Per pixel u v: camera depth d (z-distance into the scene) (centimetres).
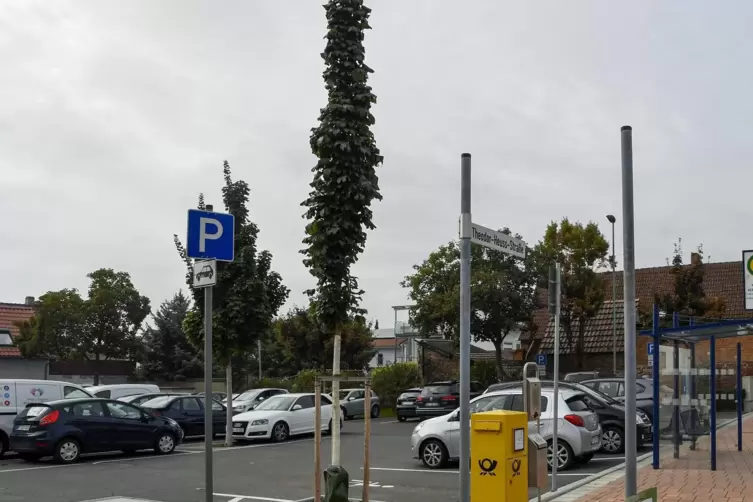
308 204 1008
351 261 1007
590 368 3909
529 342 4097
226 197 2138
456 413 1620
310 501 1247
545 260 3622
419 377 4091
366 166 1021
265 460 1856
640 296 4309
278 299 2236
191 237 856
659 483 1258
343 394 3456
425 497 1263
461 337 842
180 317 4912
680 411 1617
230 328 2097
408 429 2861
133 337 4369
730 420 2628
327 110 1000
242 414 2381
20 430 1814
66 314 4166
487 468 866
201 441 2477
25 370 3362
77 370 3941
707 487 1207
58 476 1568
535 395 979
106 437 1875
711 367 1442
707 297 3888
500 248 920
